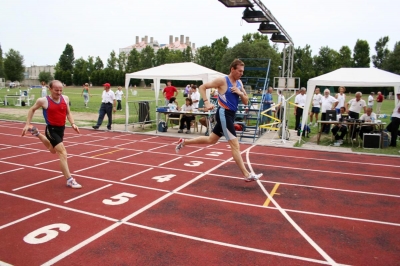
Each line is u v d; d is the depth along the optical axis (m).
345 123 11.02
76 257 3.74
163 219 4.82
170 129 14.55
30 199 5.56
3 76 77.12
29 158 8.52
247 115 13.14
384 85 10.95
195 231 4.45
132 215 4.95
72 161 8.29
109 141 11.27
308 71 66.56
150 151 9.69
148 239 4.20
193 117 13.72
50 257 3.74
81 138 11.77
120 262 3.65
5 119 16.47
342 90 15.28
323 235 4.42
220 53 76.19
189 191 6.12
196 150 9.97
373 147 10.73
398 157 9.38
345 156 9.52
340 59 68.56
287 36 15.87
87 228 4.48
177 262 3.67
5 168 7.54
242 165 6.11
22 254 3.80
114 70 79.69
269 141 11.88
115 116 18.88
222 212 5.14
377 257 3.87
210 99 17.20
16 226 4.53
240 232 4.45
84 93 24.53
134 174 7.19
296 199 5.82
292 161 8.76
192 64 14.16
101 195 5.81
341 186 6.63
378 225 4.78
